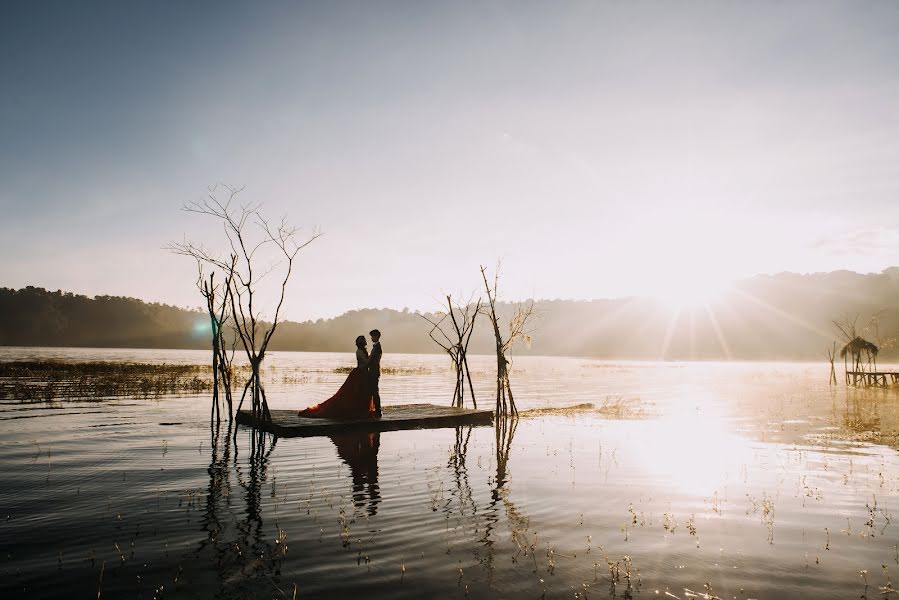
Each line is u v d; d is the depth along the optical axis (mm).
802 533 7711
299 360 105438
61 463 11867
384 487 9969
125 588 5684
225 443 14516
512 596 5594
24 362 56688
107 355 107000
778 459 13016
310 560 6469
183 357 102312
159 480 10391
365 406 18312
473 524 7875
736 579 6105
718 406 26484
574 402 28938
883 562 6664
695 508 8883
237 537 7234
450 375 57219
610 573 6219
